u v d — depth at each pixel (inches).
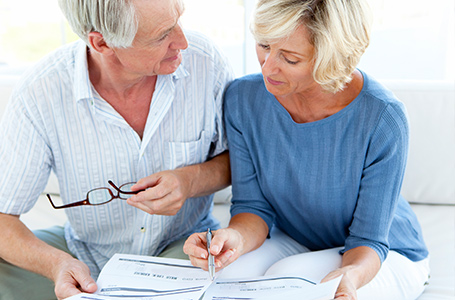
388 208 50.6
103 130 52.2
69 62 51.0
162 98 52.4
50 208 71.8
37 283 53.7
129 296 42.1
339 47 43.2
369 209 50.7
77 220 57.3
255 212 55.6
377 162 50.1
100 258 59.3
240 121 55.5
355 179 51.3
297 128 52.0
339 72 44.9
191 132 55.9
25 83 51.3
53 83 50.8
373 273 48.0
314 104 50.7
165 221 56.2
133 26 42.3
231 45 103.4
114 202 55.4
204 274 44.8
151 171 55.6
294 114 52.5
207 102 55.6
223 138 59.2
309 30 42.8
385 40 102.2
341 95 50.3
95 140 52.7
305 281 43.3
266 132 54.1
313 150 52.1
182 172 53.7
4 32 250.8
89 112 51.5
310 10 42.0
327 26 42.3
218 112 57.2
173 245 58.3
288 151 53.1
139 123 53.6
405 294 50.4
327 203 53.2
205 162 58.2
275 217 57.7
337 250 52.8
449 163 67.0
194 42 54.7
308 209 54.6
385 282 49.7
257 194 56.5
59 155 53.5
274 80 46.7
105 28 42.8
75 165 53.8
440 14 98.1
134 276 45.1
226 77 57.2
